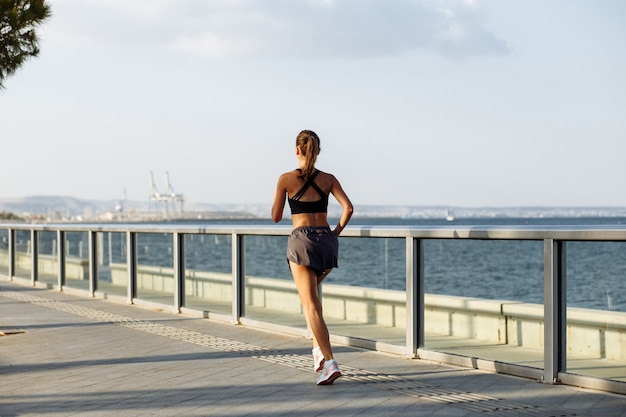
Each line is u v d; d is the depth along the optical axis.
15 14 7.38
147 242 9.66
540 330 5.32
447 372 5.59
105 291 10.70
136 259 9.95
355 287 6.73
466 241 5.84
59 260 11.86
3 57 7.50
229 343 6.91
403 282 6.32
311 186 5.48
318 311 5.36
